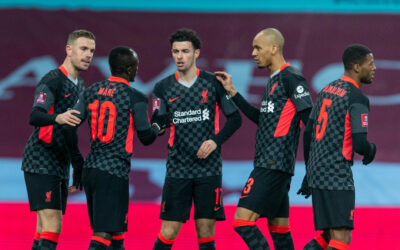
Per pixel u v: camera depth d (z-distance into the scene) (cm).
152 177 2767
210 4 2947
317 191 1359
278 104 1446
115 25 2927
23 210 2409
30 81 2894
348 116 1337
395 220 2381
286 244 1514
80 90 1495
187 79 1486
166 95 1493
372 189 2748
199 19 2942
